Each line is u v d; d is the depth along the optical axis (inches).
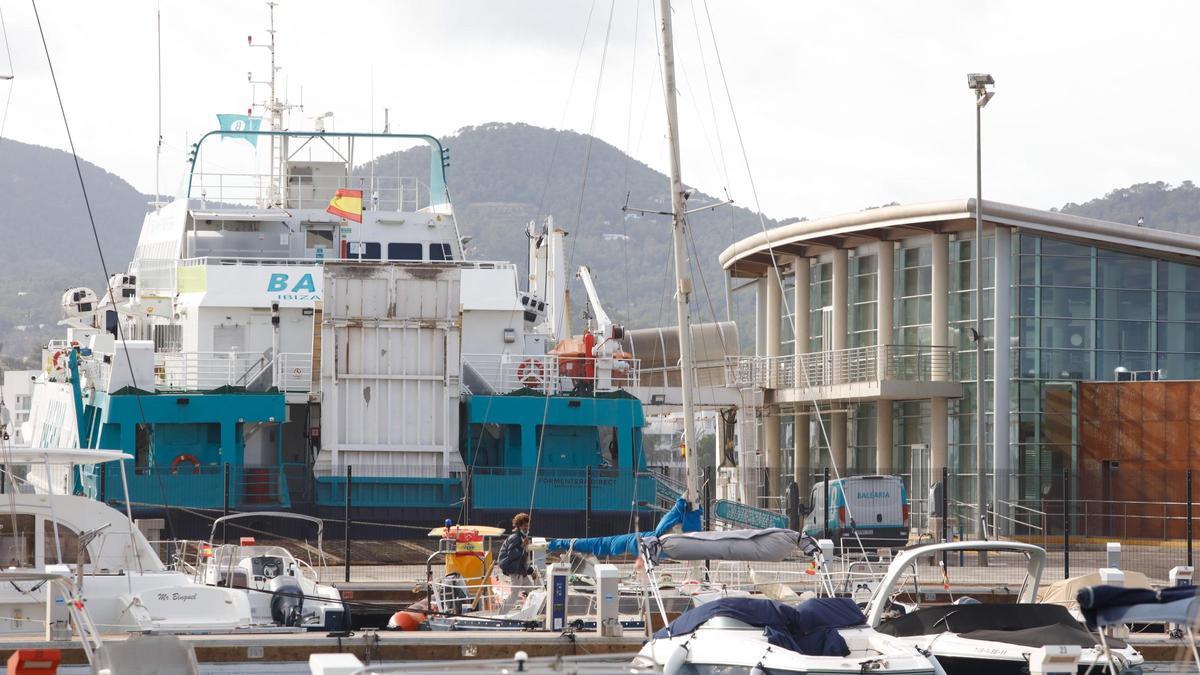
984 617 1149.7
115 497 1870.1
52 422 2363.4
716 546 1300.4
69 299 2319.1
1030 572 1246.9
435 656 1196.5
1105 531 2454.5
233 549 1467.8
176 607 1249.4
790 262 3120.1
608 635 1240.2
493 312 2244.1
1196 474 2389.3
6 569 1218.6
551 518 1951.3
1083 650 1067.9
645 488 1978.3
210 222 2338.8
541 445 1966.0
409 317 1951.3
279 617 1333.7
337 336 1946.4
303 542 1907.0
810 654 1045.8
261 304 2170.3
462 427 2052.2
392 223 2388.0
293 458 2183.8
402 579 1717.5
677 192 1780.3
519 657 680.4
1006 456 2490.2
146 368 1972.2
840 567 1685.5
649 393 2768.2
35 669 812.0
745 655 1003.9
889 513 2068.2
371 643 1182.9
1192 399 2410.2
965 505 2309.3
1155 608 818.2
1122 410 2468.0
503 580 1542.8
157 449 1956.2
